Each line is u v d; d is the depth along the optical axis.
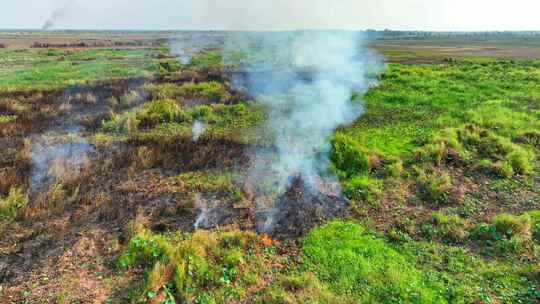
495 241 5.86
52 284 4.82
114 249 5.57
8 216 6.39
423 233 6.17
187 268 4.96
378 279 4.99
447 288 4.82
